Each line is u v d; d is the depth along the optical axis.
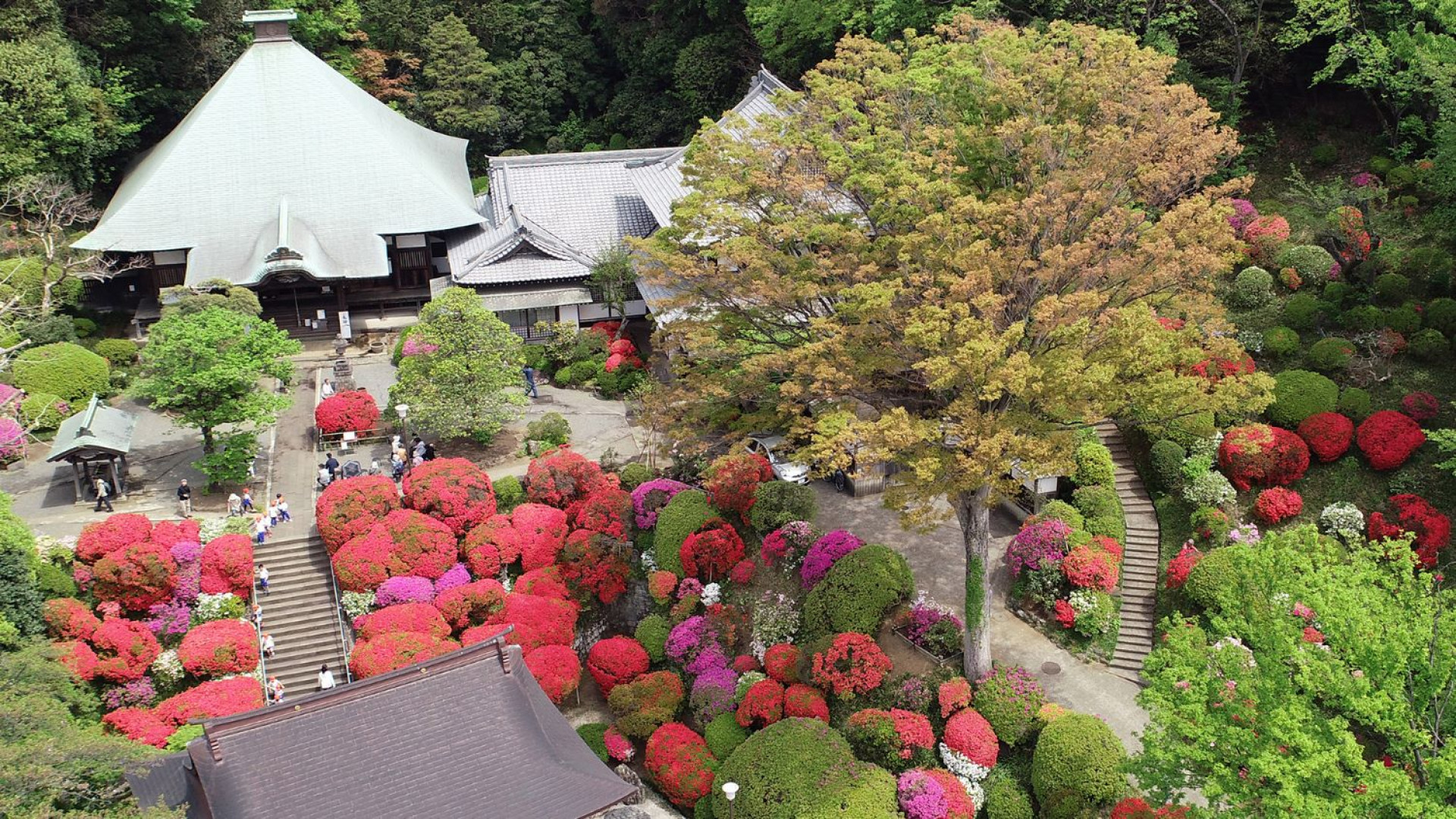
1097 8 58.16
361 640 45.38
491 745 32.09
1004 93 37.47
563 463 51.97
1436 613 27.50
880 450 33.78
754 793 36.03
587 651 48.22
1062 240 36.12
